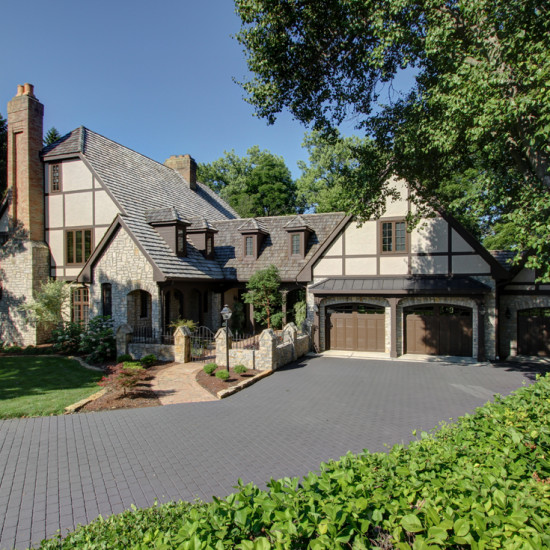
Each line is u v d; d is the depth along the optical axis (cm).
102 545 362
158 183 2520
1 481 677
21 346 2072
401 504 322
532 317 1806
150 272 1795
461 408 1058
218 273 2219
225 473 699
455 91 946
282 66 1202
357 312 1944
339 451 784
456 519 298
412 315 1866
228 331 1512
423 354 1847
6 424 948
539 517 291
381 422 952
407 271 1830
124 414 1023
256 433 887
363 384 1327
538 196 948
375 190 1367
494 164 1310
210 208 2983
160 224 2000
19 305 2089
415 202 1488
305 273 1973
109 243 1880
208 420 975
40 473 704
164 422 962
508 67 898
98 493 636
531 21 860
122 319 1855
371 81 1298
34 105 2125
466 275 1744
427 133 1084
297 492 356
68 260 2125
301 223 2180
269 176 4809
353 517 309
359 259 1909
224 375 1320
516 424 489
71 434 884
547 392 632
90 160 2069
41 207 2159
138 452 789
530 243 941
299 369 1570
